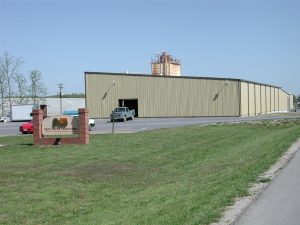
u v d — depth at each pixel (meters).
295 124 41.44
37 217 10.51
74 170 17.45
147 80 71.00
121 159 20.22
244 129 38.00
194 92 69.69
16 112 75.88
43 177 15.90
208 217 7.62
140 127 45.91
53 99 99.12
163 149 23.62
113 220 9.12
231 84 68.12
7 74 93.62
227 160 18.28
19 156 22.11
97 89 72.19
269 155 16.28
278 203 8.71
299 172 12.30
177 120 59.44
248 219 7.57
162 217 7.98
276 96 105.94
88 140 27.47
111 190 13.88
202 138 29.50
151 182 15.24
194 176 15.45
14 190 13.62
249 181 11.03
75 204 11.85
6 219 10.34
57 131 27.12
